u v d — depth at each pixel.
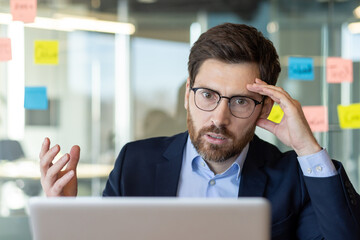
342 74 3.41
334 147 3.39
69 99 3.34
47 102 3.30
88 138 3.36
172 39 3.43
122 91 3.39
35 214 0.84
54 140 3.32
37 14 3.27
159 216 0.83
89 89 3.36
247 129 1.27
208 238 0.83
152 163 1.38
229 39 1.24
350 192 1.24
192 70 1.29
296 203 1.33
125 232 0.83
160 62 3.42
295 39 3.44
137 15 3.40
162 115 3.39
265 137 3.31
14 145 3.26
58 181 1.22
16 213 3.28
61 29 3.32
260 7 3.45
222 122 1.22
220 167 1.35
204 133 1.24
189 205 0.82
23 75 3.27
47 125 3.30
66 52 3.34
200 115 1.25
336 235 1.23
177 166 1.36
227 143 1.25
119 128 3.38
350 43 3.42
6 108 3.25
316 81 3.43
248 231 0.83
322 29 3.44
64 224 0.83
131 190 1.34
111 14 3.38
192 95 1.27
